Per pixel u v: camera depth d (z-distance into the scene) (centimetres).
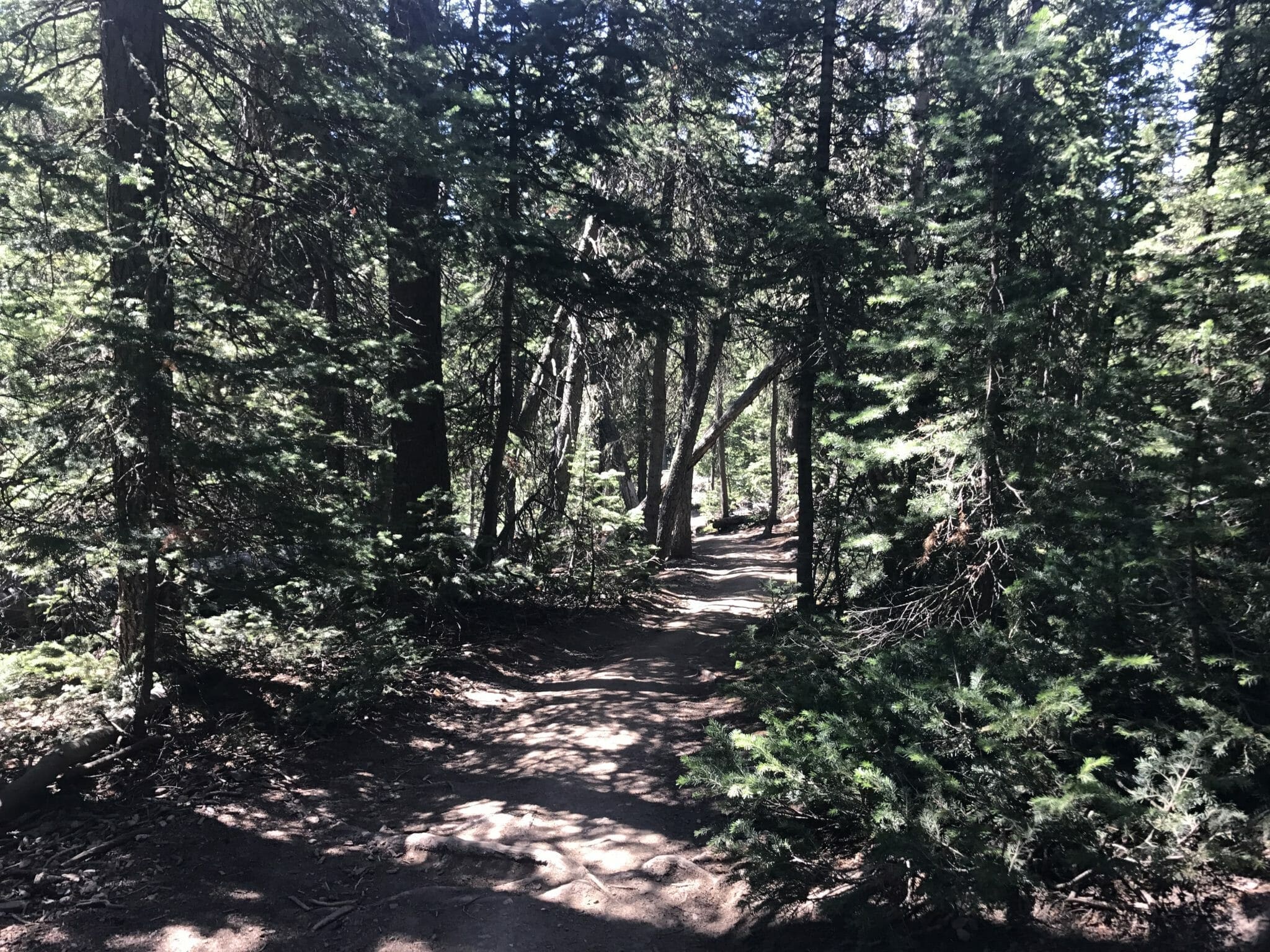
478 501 1748
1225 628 404
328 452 990
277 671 846
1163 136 1029
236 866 503
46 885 460
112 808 559
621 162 1521
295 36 938
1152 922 341
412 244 977
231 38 889
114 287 653
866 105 1114
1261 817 341
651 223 1216
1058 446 559
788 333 1098
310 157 976
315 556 680
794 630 795
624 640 1316
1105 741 431
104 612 712
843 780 436
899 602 760
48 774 561
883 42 1121
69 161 646
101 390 572
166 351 596
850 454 700
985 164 626
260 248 930
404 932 438
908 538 737
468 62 1165
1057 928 357
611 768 696
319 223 885
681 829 577
